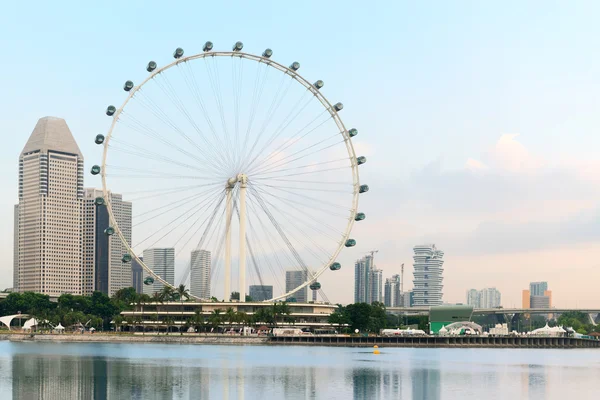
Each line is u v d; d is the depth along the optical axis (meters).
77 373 175.62
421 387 157.62
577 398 145.25
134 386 151.88
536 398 144.38
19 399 133.75
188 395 140.00
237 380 164.38
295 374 179.38
